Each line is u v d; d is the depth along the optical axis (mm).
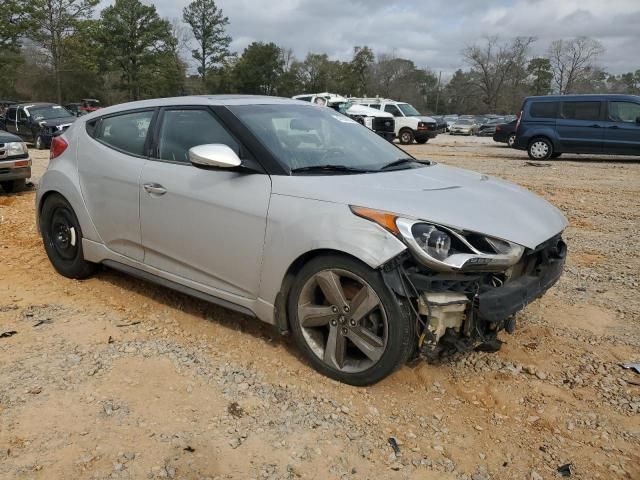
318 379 3375
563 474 2686
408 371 3514
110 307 4387
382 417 3049
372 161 3975
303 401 3146
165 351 3660
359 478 2584
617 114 15773
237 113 3842
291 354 3676
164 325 4078
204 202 3719
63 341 3775
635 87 107938
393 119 25703
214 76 75188
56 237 5012
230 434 2838
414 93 98438
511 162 16172
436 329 3047
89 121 4812
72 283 4887
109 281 4938
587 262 6020
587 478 2668
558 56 86000
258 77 75375
